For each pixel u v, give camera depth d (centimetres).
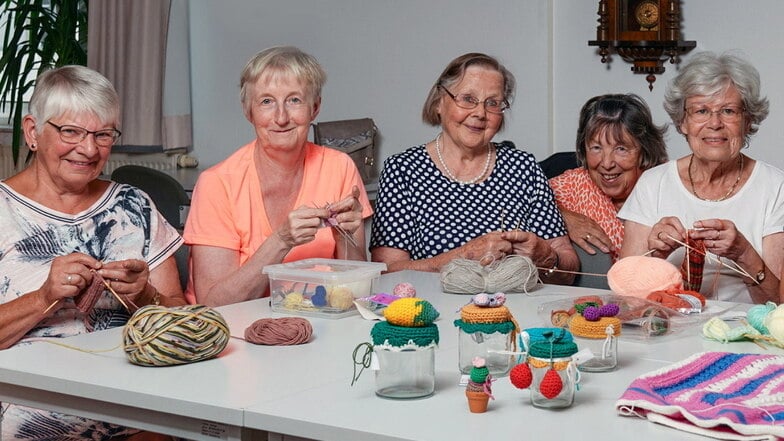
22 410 199
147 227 229
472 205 287
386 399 143
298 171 256
